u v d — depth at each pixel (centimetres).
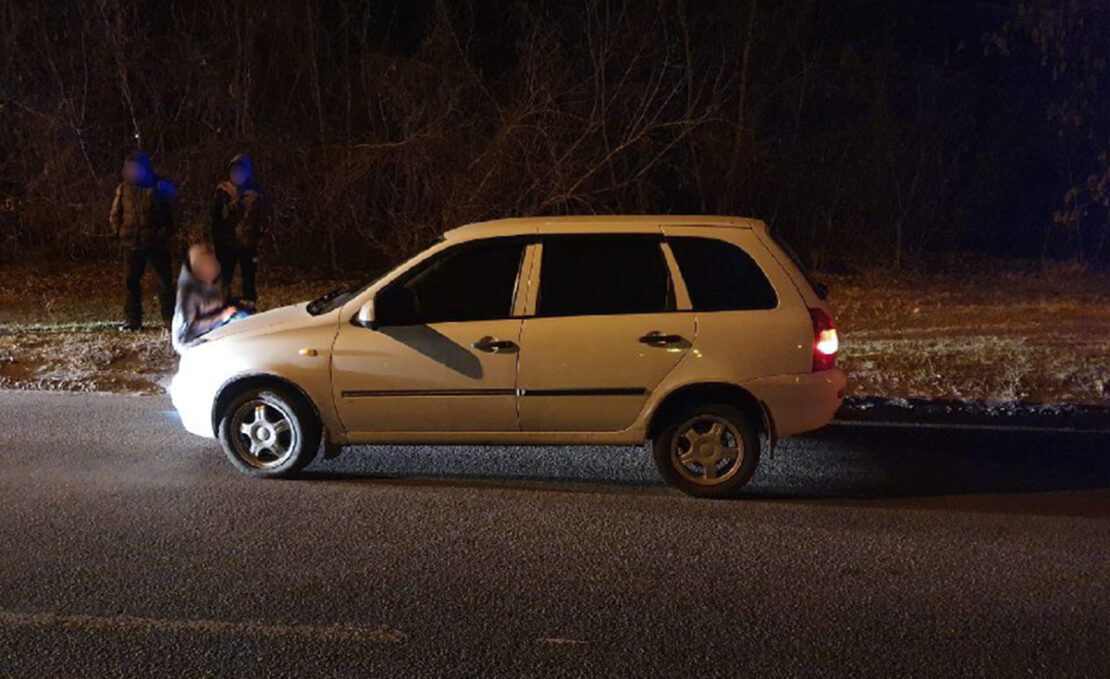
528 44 1795
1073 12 1310
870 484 762
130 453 822
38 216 1842
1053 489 755
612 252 730
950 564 609
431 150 1780
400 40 2039
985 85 2161
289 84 1920
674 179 1958
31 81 1841
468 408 725
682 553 622
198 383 751
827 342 725
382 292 734
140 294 1287
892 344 1236
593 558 612
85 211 1823
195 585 568
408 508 698
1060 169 2180
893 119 2073
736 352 713
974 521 685
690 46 1917
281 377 736
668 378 715
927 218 2097
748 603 552
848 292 1694
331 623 523
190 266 1174
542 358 717
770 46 1981
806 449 854
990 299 1625
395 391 727
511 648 498
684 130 1789
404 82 1800
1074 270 1928
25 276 1731
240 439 758
